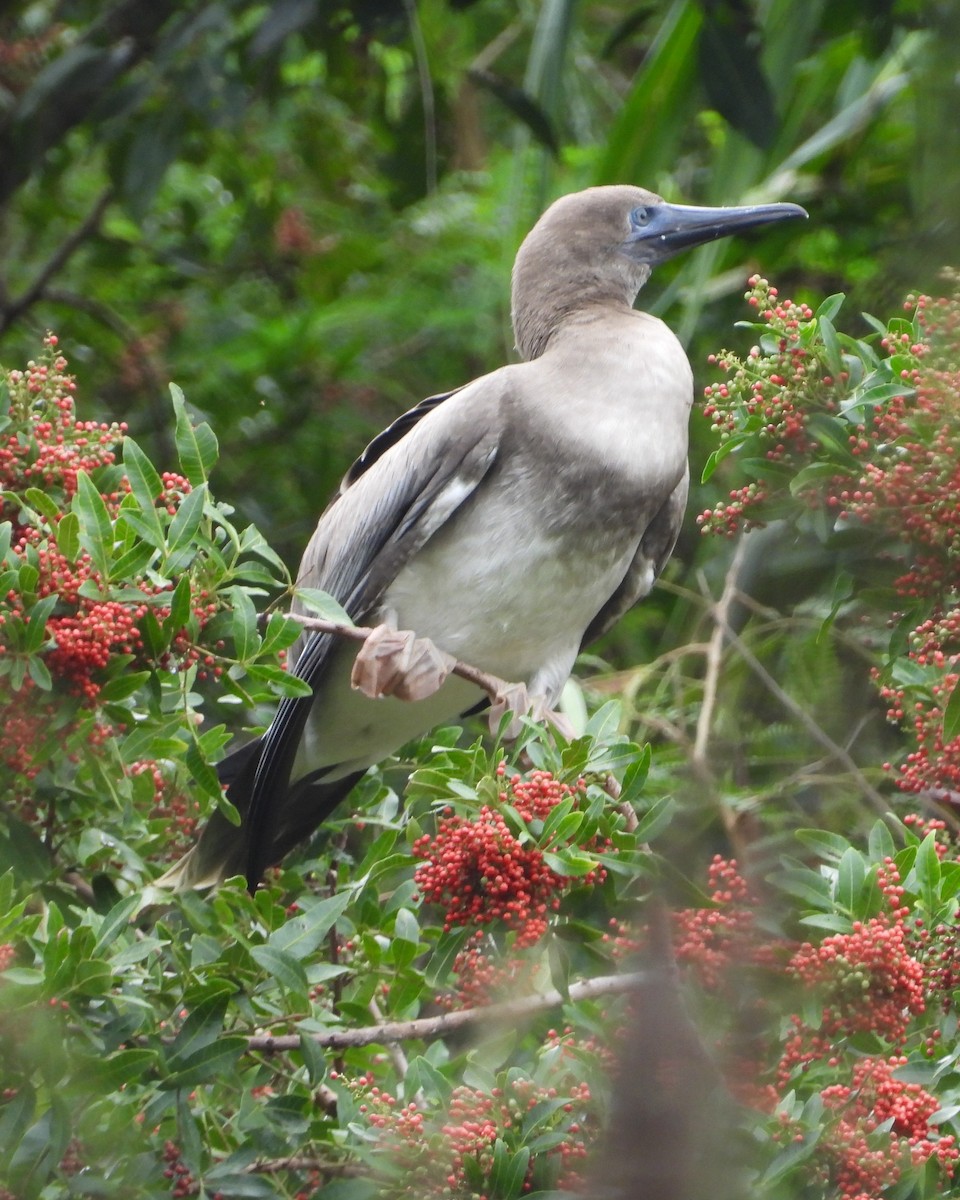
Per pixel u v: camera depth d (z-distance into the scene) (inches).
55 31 674.8
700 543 574.2
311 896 395.9
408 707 441.4
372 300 663.8
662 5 611.8
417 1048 389.7
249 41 599.2
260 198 698.8
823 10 575.5
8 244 720.3
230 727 477.4
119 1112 309.4
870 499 337.1
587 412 430.3
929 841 320.2
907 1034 324.5
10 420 346.3
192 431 342.3
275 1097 319.6
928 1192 292.4
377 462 454.9
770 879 299.6
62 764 345.1
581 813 324.5
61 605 330.0
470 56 684.1
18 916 301.1
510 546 428.8
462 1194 301.4
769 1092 302.8
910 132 602.9
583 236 493.4
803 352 357.1
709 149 724.0
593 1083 304.2
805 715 420.2
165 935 351.9
